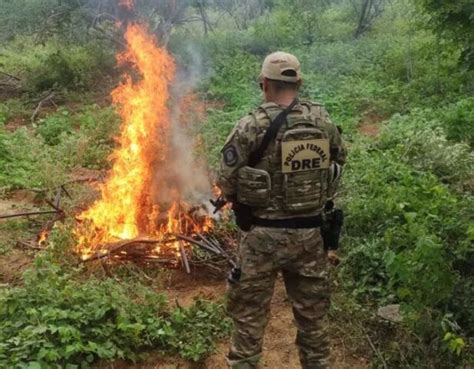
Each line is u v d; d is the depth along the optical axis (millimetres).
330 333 4652
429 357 4094
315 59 15820
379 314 4672
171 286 5453
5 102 14219
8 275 5699
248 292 3672
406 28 18016
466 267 4570
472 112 9773
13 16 19406
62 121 11641
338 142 3736
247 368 3752
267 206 3564
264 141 3480
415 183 6914
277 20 20719
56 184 8094
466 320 4305
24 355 4039
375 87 13656
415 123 9922
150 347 4484
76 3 17203
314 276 3705
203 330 4637
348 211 6285
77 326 4340
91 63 16031
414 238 4980
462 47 6223
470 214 4898
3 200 7883
